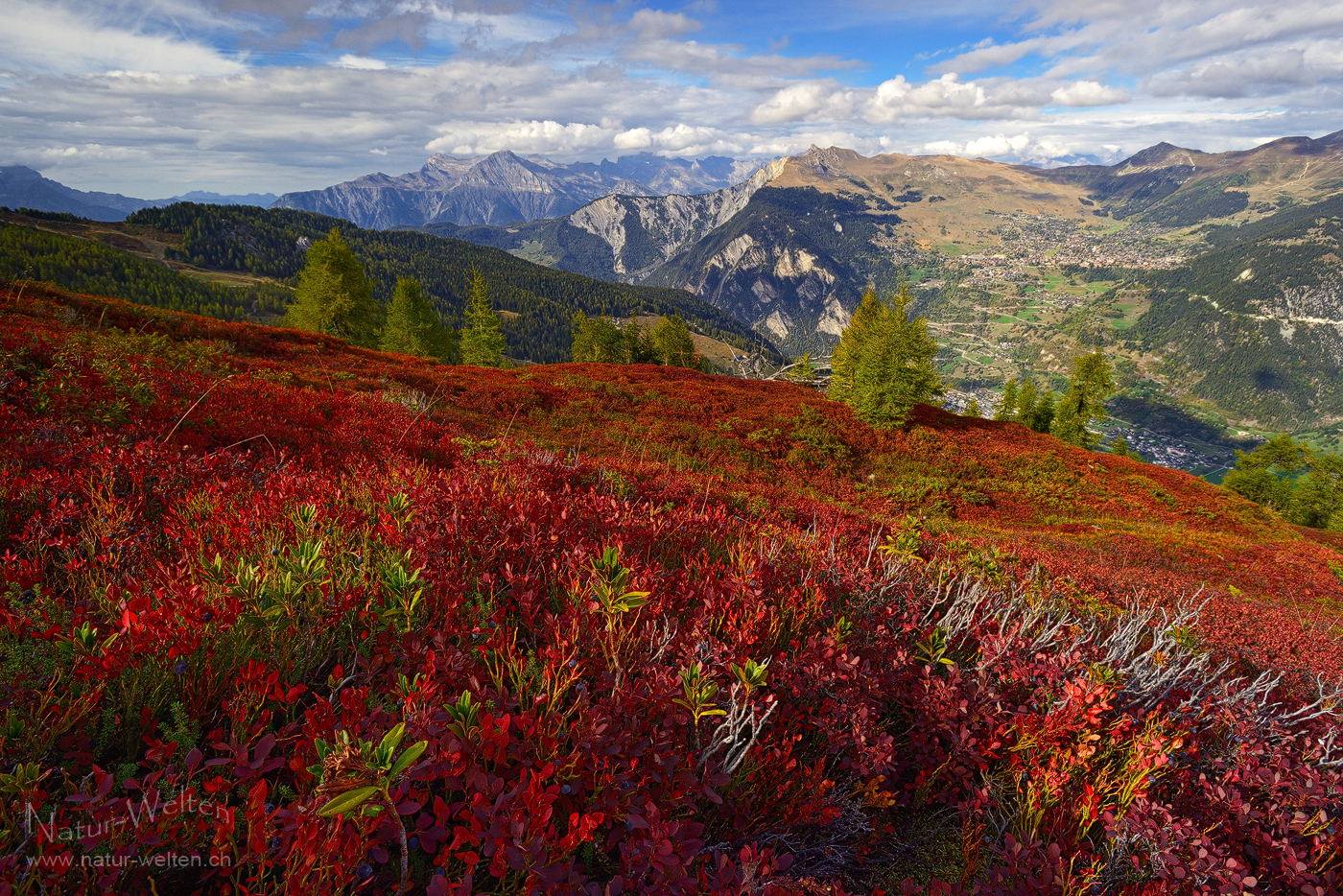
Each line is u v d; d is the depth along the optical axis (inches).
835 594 158.9
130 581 104.8
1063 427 2071.9
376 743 67.7
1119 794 107.1
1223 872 88.3
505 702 83.0
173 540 136.1
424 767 67.0
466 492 159.3
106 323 761.0
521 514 149.6
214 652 86.3
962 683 125.7
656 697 88.0
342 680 82.6
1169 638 182.2
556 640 99.1
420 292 2022.6
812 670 111.8
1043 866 89.5
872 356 1143.0
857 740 101.7
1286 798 107.4
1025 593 213.9
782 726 106.2
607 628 101.4
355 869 60.4
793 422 1064.2
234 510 146.3
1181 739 111.4
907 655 134.8
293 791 70.2
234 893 64.6
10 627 82.1
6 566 105.9
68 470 167.3
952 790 111.9
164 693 81.4
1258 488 2285.9
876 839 99.4
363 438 342.3
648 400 1075.9
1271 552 764.6
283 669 90.0
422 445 355.3
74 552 121.6
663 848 68.2
